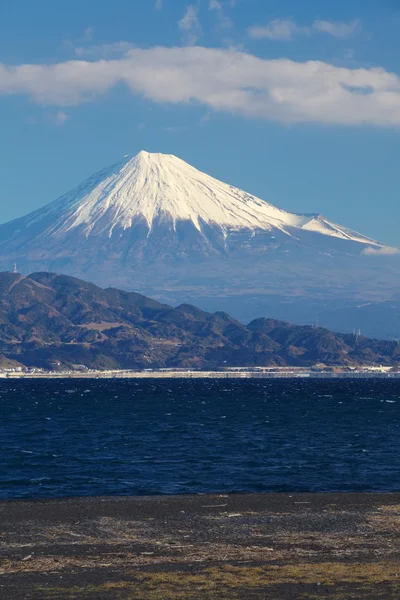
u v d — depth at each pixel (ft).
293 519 244.42
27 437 587.68
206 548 207.41
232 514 251.80
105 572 183.32
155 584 173.06
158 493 321.93
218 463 414.82
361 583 172.24
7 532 226.58
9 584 173.88
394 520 242.58
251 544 211.82
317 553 200.75
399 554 199.00
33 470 392.47
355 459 429.38
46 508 262.88
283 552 202.18
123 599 163.12
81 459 436.35
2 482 350.23
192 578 177.37
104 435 602.44
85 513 254.27
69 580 176.76
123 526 234.99
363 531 227.61
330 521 241.35
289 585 171.32
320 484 342.64
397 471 381.40
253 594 165.37
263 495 291.17
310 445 510.17
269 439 556.92
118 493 321.52
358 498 285.02
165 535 223.10
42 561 193.77
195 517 247.91
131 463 417.28
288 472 379.14
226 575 179.63
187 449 487.61
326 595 164.04
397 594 164.25
